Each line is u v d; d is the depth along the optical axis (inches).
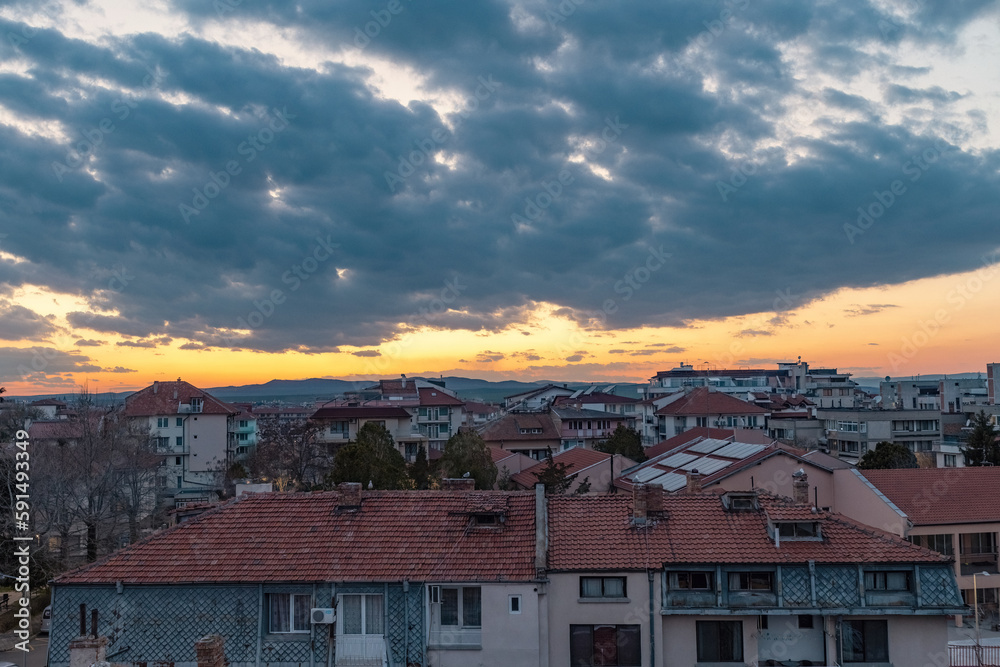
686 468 1984.5
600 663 979.3
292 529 1066.7
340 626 965.8
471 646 957.2
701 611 971.3
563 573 989.8
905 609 966.4
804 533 1039.0
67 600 968.9
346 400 4803.2
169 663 947.3
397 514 1095.6
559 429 4562.0
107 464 2253.9
